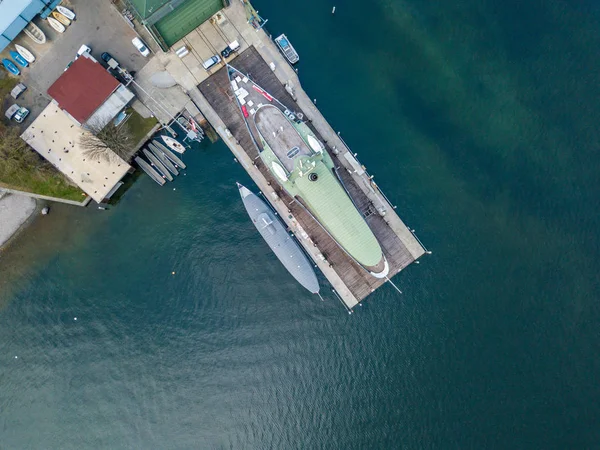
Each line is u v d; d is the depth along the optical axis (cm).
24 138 6850
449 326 6594
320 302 6744
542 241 6625
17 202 7100
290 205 6862
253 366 6738
